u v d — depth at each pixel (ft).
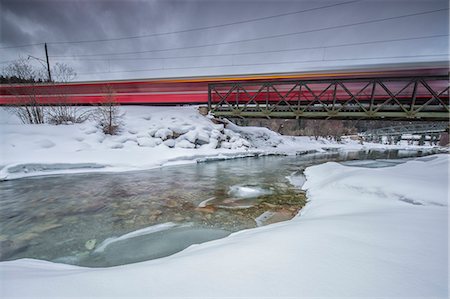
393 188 14.29
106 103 45.09
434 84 41.68
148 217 15.17
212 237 12.14
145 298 4.32
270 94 56.75
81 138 37.68
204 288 4.60
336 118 51.93
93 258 9.99
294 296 4.16
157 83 59.57
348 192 16.44
